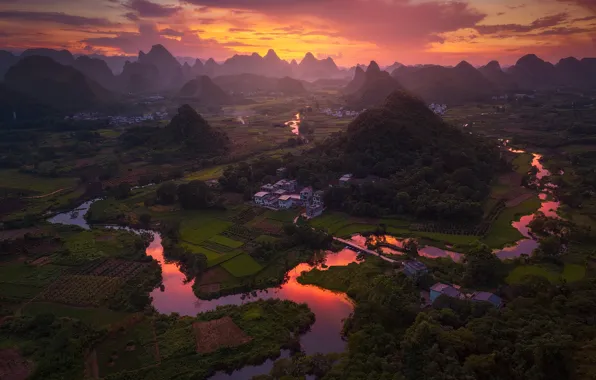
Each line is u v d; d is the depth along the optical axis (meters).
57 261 120.50
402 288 94.00
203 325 89.56
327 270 113.44
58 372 75.94
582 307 80.12
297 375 73.25
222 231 140.25
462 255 118.94
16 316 93.75
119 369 77.62
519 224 140.50
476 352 72.19
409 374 67.56
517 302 84.69
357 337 78.69
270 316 92.31
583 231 124.12
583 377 62.34
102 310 96.44
